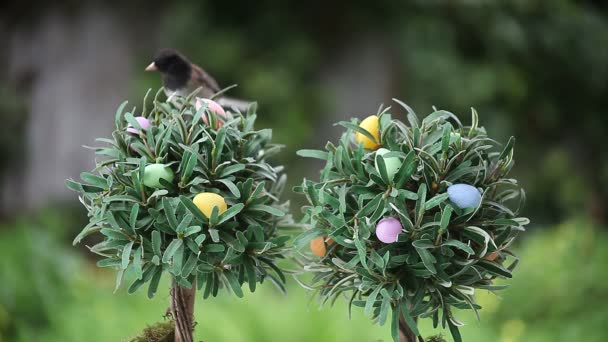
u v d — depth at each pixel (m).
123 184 2.99
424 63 13.67
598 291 7.64
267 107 13.40
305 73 13.70
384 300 2.72
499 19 14.24
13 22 14.62
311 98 13.50
